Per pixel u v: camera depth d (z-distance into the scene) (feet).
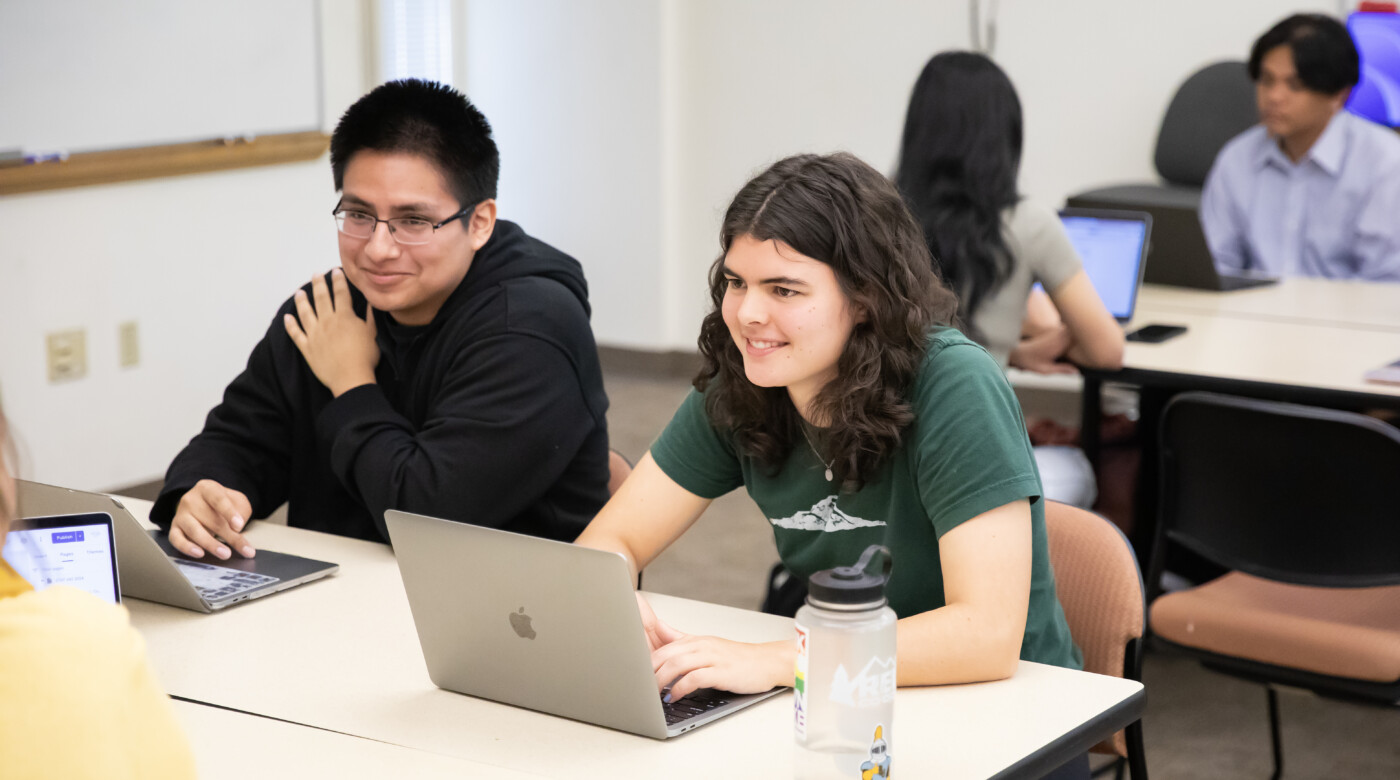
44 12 12.05
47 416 12.74
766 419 5.08
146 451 13.70
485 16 18.67
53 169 12.24
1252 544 7.48
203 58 13.51
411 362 6.53
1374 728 9.13
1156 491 10.67
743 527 13.30
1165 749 8.77
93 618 2.49
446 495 6.03
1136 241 10.14
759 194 4.66
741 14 17.62
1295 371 9.09
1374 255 12.82
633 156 18.26
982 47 16.51
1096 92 16.10
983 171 8.46
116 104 12.78
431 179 6.12
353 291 6.70
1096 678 4.57
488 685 4.37
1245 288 11.85
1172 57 15.62
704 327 5.22
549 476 6.26
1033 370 9.61
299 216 14.87
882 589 3.61
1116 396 13.94
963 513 4.64
